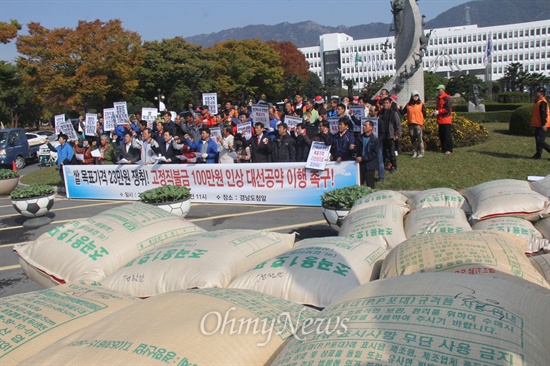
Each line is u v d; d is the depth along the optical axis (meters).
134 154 11.72
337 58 115.69
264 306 2.77
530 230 4.21
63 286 3.40
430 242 3.29
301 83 62.25
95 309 2.93
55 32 33.22
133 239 4.24
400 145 13.12
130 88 36.38
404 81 16.64
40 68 32.66
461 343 1.96
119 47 34.31
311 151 9.12
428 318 2.12
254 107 11.48
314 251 3.54
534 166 10.17
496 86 58.75
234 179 9.95
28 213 9.28
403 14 16.75
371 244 3.82
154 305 2.61
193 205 10.26
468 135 13.31
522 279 2.72
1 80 33.94
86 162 12.70
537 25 105.38
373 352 2.02
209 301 2.66
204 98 14.99
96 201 11.56
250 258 3.73
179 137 10.92
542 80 53.16
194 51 46.97
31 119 46.88
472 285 2.29
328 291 3.17
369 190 6.15
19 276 6.61
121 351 2.20
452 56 112.38
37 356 2.30
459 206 4.95
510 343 1.93
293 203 9.48
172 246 3.83
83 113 40.44
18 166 19.52
